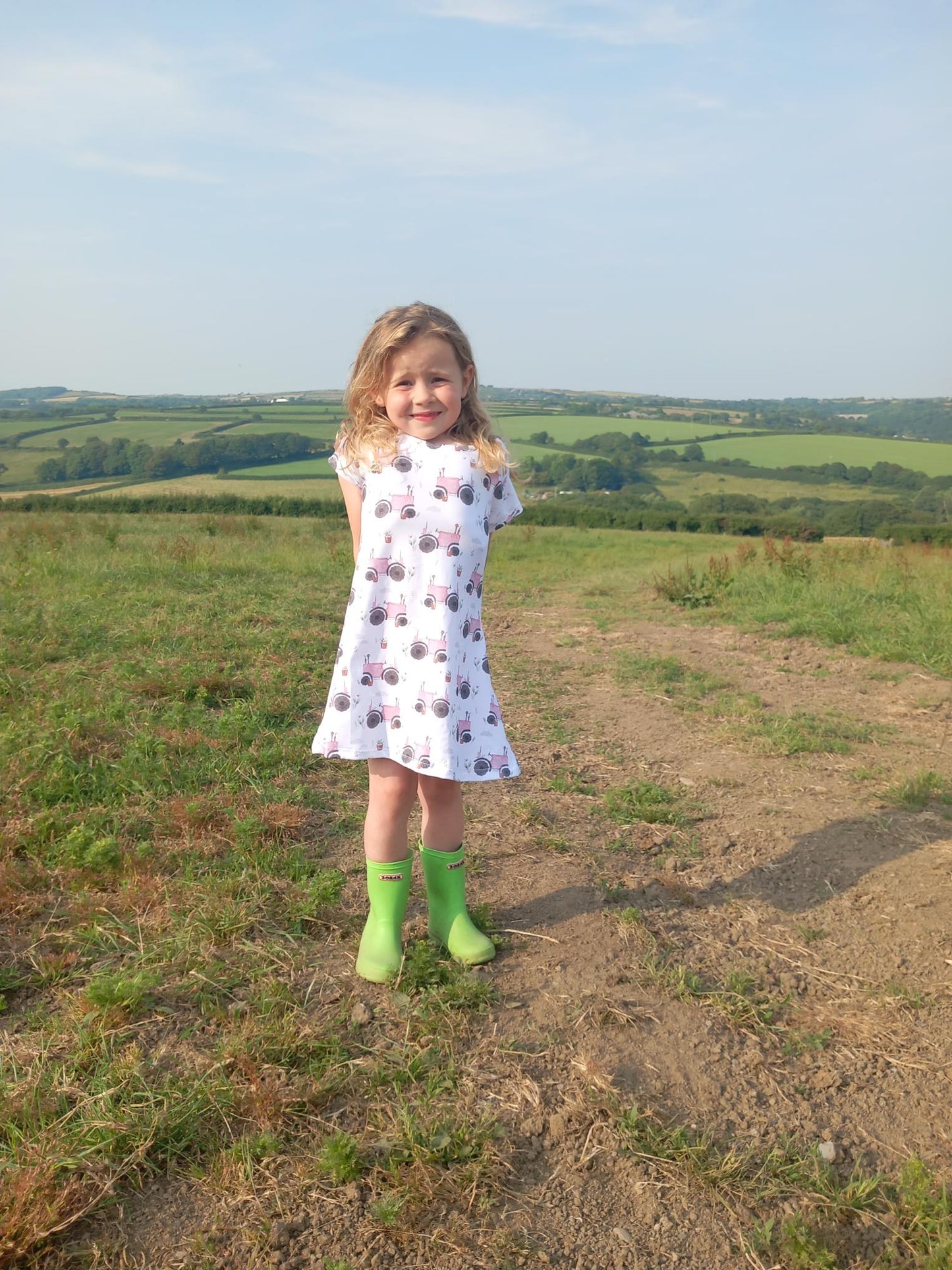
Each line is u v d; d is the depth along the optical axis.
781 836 3.52
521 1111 1.95
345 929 2.66
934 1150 1.92
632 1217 1.70
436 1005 2.29
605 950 2.61
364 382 2.41
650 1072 2.10
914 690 5.89
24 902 2.64
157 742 4.01
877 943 2.73
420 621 2.35
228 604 8.13
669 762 4.49
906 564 10.81
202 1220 1.63
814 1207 1.75
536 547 19.75
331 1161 1.73
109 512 34.16
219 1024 2.16
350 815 3.52
